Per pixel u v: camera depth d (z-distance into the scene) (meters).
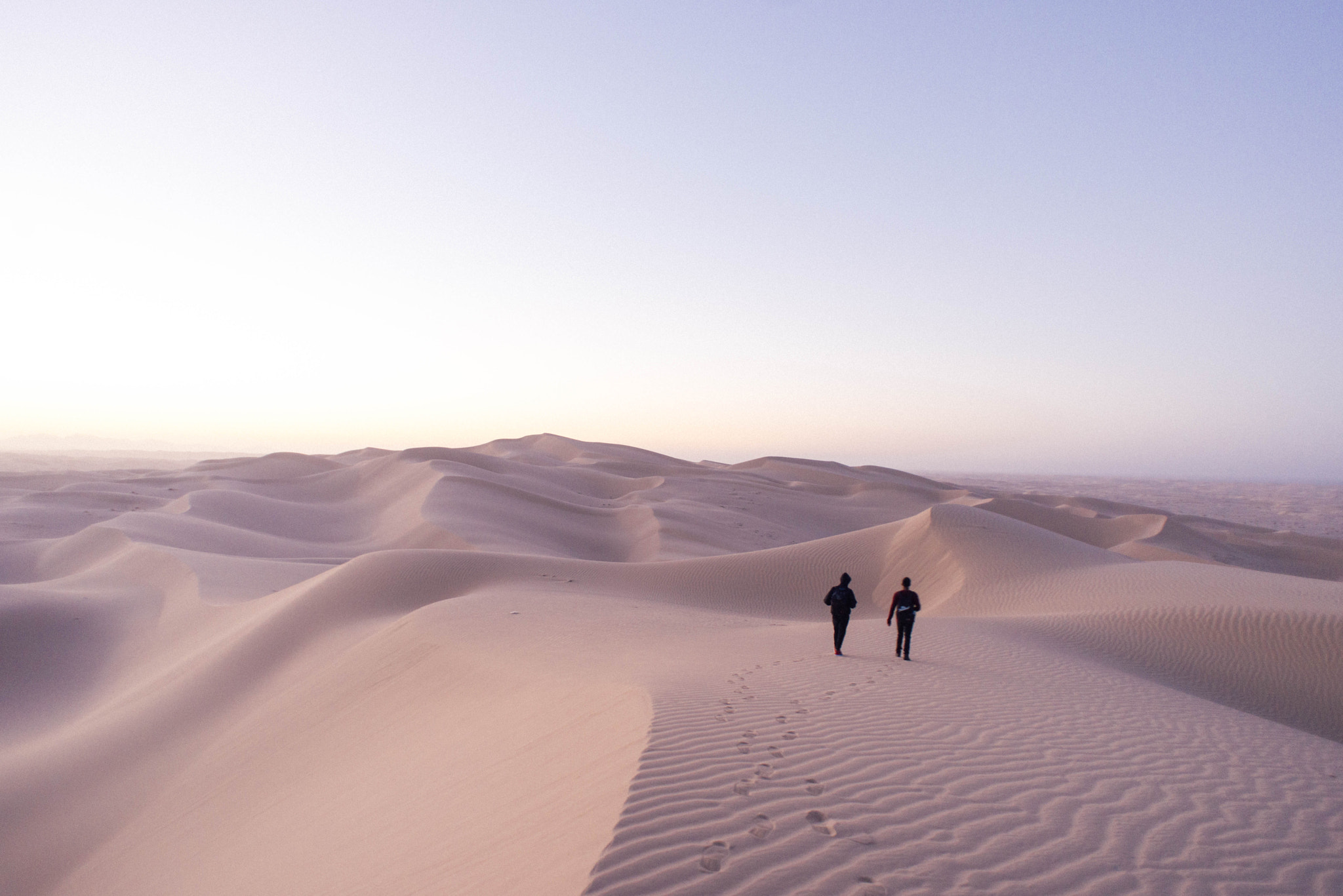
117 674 25.17
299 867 7.55
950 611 24.69
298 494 75.94
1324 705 15.12
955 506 33.28
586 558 49.59
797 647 13.91
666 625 17.86
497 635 15.16
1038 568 26.91
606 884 3.72
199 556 37.25
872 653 13.06
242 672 20.23
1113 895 4.06
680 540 51.31
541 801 5.83
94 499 79.88
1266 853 4.87
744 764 5.65
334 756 12.04
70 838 13.92
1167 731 8.30
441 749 9.63
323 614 23.27
